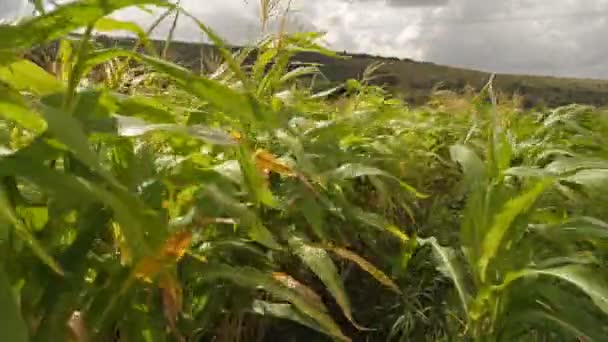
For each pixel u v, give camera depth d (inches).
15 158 41.7
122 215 42.3
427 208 149.6
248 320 94.5
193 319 73.9
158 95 106.5
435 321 106.8
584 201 107.4
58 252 51.8
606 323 87.4
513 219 78.7
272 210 93.5
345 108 169.9
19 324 34.1
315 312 68.1
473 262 83.4
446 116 216.5
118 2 44.7
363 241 121.9
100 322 52.9
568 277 71.5
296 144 93.6
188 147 72.7
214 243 75.4
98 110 50.1
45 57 67.8
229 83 117.0
